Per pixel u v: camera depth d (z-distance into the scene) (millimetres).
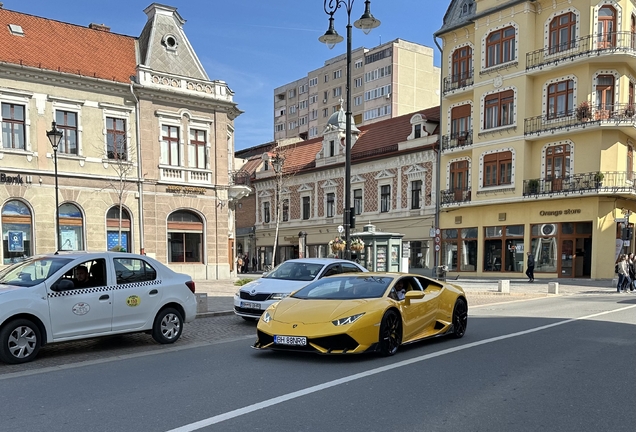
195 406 5129
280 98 90438
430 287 9016
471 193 32625
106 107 25422
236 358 7582
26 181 23047
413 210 36875
